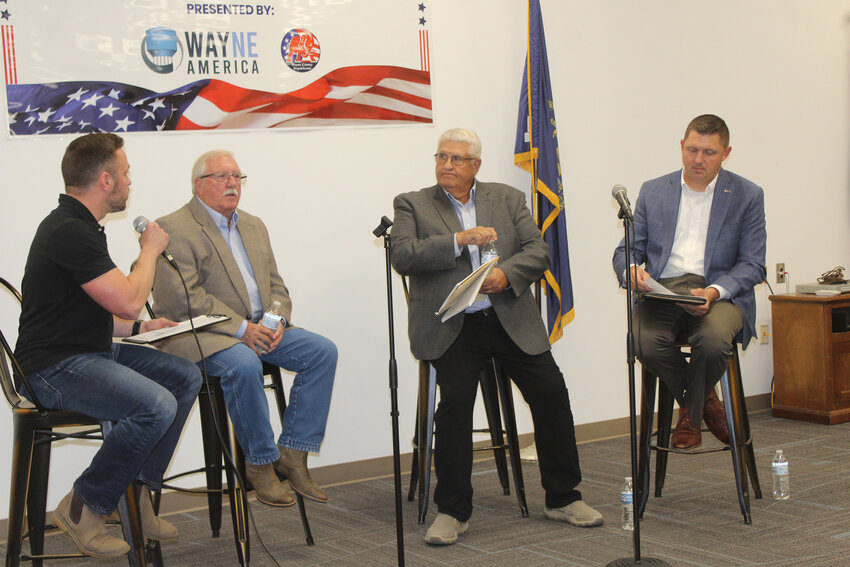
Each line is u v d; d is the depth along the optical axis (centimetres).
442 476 292
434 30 399
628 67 453
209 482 287
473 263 310
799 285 488
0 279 252
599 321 451
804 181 518
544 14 429
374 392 391
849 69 532
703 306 298
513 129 422
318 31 372
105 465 235
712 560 258
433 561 269
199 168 298
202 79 351
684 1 469
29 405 244
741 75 491
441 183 312
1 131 321
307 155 372
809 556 258
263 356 297
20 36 322
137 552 241
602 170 448
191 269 286
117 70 336
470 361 300
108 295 236
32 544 246
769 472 363
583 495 340
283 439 289
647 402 306
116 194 250
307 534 292
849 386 472
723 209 322
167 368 258
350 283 384
